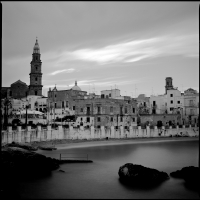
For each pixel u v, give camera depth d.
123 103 125.94
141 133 113.62
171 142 104.12
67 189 38.84
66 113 124.25
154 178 42.44
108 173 47.81
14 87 142.38
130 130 111.00
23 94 143.25
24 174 45.44
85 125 117.56
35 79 143.38
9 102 123.44
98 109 117.44
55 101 129.25
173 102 145.88
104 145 90.50
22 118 109.81
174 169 52.19
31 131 84.19
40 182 41.81
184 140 111.62
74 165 54.59
